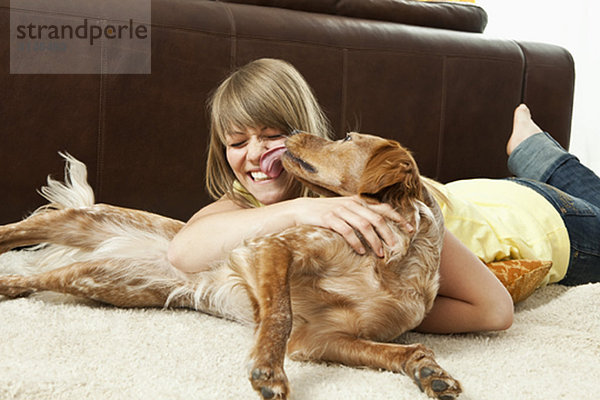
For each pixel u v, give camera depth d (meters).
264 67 1.84
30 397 1.21
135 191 2.67
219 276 1.78
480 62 3.35
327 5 3.13
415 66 3.17
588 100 5.18
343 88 3.02
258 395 1.22
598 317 2.03
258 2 2.98
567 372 1.50
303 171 1.60
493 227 2.24
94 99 2.55
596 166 5.20
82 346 1.53
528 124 3.28
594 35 5.14
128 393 1.25
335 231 1.49
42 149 2.50
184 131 2.71
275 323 1.31
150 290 1.92
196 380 1.35
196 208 2.78
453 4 3.48
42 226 2.03
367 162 1.52
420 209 1.53
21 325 1.66
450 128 3.31
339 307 1.50
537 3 5.16
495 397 1.30
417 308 1.52
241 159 1.80
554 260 2.39
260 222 1.64
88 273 1.90
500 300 1.77
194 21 2.69
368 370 1.46
